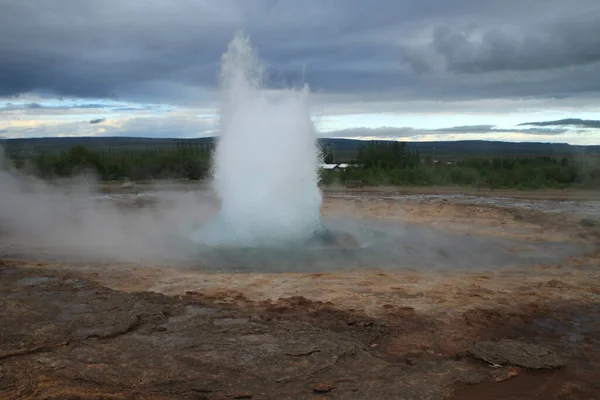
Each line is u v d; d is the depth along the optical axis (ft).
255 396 14.16
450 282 26.63
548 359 17.08
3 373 14.84
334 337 18.26
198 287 25.11
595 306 22.77
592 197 73.97
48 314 19.83
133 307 20.79
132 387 14.38
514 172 112.37
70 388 14.11
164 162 139.03
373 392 14.58
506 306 22.52
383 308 22.00
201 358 16.24
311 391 14.51
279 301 22.66
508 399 14.74
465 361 17.12
